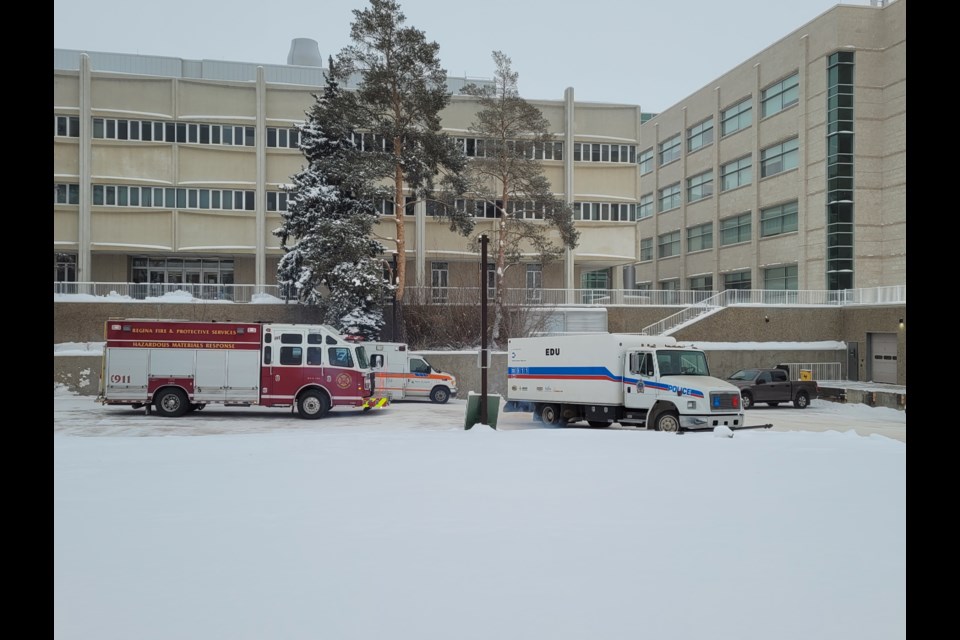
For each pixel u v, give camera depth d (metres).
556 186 51.03
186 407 24.23
